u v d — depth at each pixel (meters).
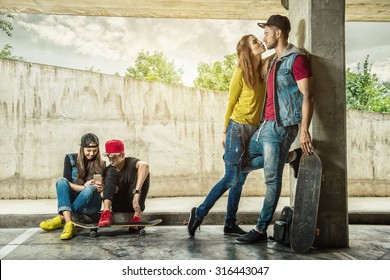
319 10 4.98
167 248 4.82
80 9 8.61
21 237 5.43
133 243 5.08
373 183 9.17
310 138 4.66
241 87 5.18
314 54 4.97
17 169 8.27
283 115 4.86
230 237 5.46
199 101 8.88
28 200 8.06
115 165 5.64
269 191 4.98
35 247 4.86
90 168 5.61
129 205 5.75
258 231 5.07
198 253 4.59
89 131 8.51
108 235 5.55
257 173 8.92
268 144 4.93
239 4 8.20
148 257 4.42
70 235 5.26
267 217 5.04
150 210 6.62
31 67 8.31
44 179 8.33
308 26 5.04
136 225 5.33
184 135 8.81
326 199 4.91
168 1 8.05
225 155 5.28
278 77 4.88
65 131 8.41
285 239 4.94
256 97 5.20
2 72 8.20
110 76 8.57
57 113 8.39
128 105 8.62
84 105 8.48
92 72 8.51
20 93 8.28
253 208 6.92
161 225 6.39
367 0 7.79
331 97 4.95
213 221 6.44
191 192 8.84
